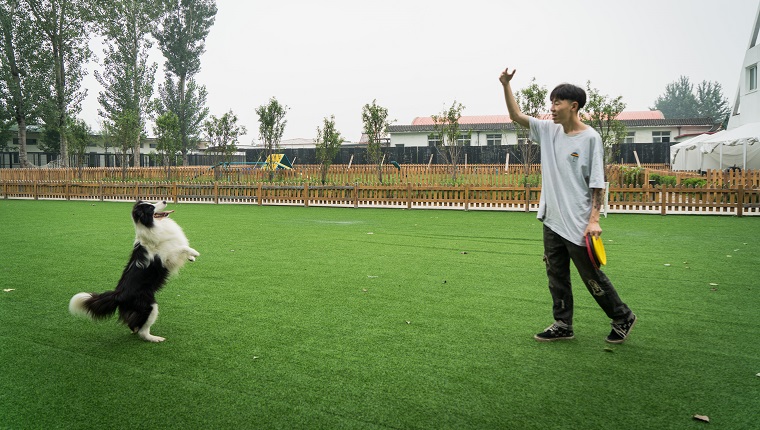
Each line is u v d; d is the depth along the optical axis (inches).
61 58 1441.9
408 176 892.0
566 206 153.9
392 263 295.9
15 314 194.5
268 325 179.6
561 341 162.1
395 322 182.7
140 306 160.6
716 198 602.5
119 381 132.3
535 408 116.7
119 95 1594.5
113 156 2027.6
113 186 922.1
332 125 918.4
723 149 1057.5
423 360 146.3
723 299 212.8
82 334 171.2
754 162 1041.5
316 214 633.6
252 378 134.0
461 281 248.7
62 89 1433.3
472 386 128.7
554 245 160.6
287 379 133.2
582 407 117.1
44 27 1380.4
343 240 392.8
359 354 151.2
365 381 131.9
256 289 232.7
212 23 1823.3
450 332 171.5
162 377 134.8
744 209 637.9
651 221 531.8
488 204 695.1
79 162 1192.8
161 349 156.1
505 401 120.3
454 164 976.9
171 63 1780.3
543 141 161.9
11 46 1370.6
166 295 221.6
